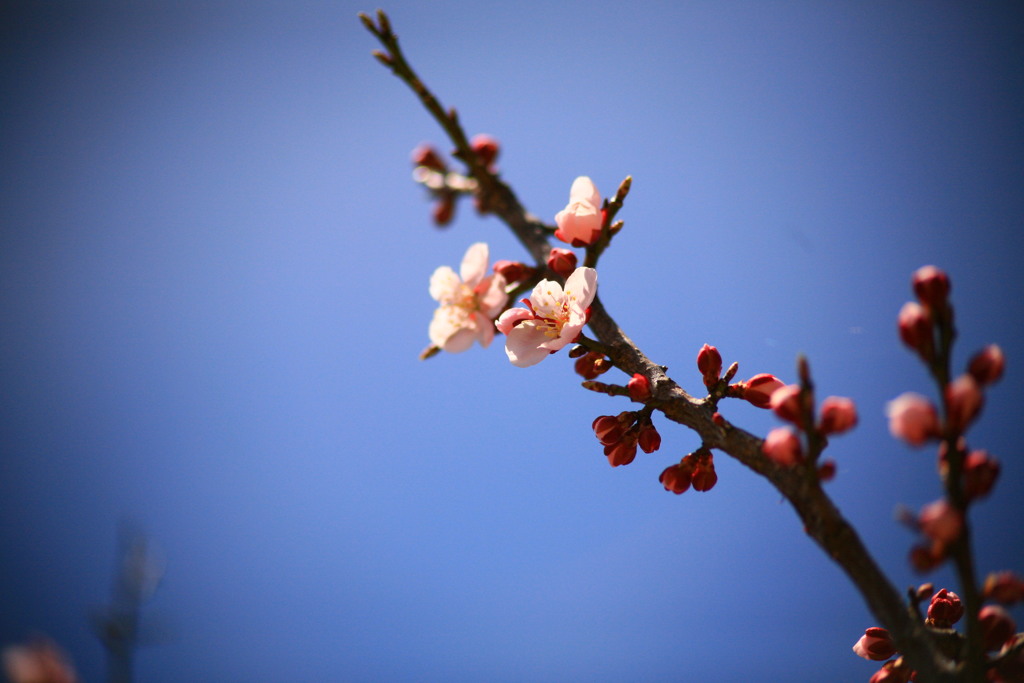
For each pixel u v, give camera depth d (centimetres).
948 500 61
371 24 72
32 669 60
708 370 66
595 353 67
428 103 72
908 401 61
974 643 62
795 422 63
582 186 69
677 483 66
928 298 62
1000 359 62
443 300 70
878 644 66
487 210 73
